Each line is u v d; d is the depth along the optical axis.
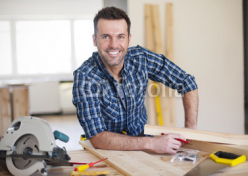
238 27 3.39
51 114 7.32
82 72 1.28
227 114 3.47
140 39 3.14
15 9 7.32
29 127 0.94
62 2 7.47
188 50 3.30
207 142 1.19
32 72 7.77
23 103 4.49
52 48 7.79
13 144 0.94
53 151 0.92
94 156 1.17
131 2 3.10
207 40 3.34
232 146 1.11
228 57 3.41
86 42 7.91
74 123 5.89
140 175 0.87
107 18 1.18
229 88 3.45
